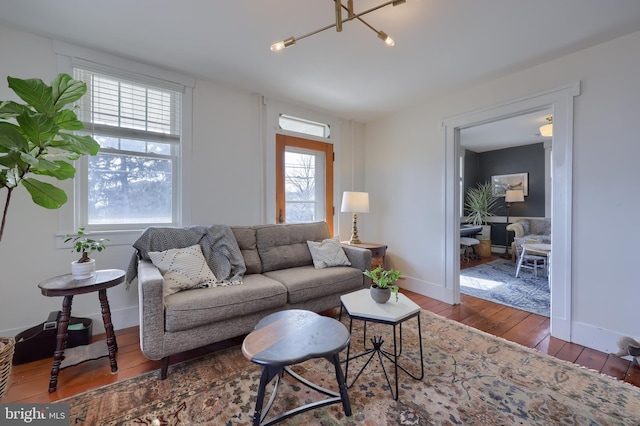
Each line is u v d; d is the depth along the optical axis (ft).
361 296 6.14
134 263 7.14
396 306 5.50
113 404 4.79
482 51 7.35
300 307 7.43
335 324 4.92
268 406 4.46
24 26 6.45
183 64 8.16
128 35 6.79
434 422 4.40
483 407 4.74
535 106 8.07
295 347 4.12
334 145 12.49
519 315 9.02
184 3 5.68
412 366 5.98
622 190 6.64
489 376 5.64
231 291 6.31
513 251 17.39
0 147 4.22
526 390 5.21
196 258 7.03
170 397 4.99
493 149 21.03
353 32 6.59
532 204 19.22
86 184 7.54
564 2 5.53
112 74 7.65
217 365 6.03
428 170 10.94
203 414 4.57
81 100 7.42
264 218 10.53
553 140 7.71
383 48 7.25
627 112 6.56
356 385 5.32
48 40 6.89
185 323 5.57
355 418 4.48
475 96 9.48
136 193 8.28
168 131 8.72
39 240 6.84
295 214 11.48
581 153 7.21
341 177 12.78
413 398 4.95
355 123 13.33
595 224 7.00
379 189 12.93
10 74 6.52
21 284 6.67
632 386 5.36
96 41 7.04
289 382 5.45
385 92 10.02
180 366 5.98
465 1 5.54
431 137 10.82
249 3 5.68
